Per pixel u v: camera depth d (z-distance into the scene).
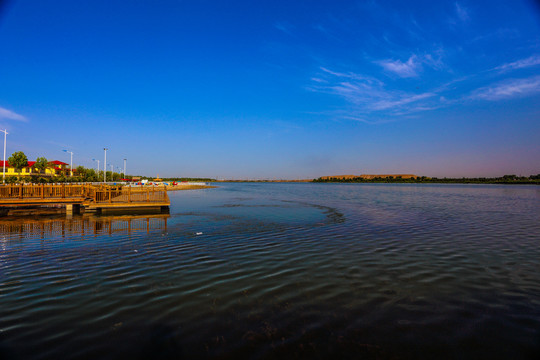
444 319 6.56
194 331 6.00
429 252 12.30
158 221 21.14
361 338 5.79
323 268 10.09
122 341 5.62
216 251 12.36
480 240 14.73
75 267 10.01
